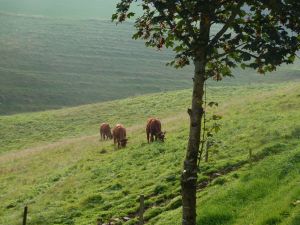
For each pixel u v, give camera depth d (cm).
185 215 1107
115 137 4359
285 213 1473
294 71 17888
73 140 6288
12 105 13538
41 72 17612
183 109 7812
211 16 1017
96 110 8994
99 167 3494
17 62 18462
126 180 2945
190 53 1079
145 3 1106
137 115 8088
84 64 19550
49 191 3200
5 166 4931
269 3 982
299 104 3956
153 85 17188
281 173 1895
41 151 5547
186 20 1028
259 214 1562
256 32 1073
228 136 3278
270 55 1011
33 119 8756
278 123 3294
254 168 2044
